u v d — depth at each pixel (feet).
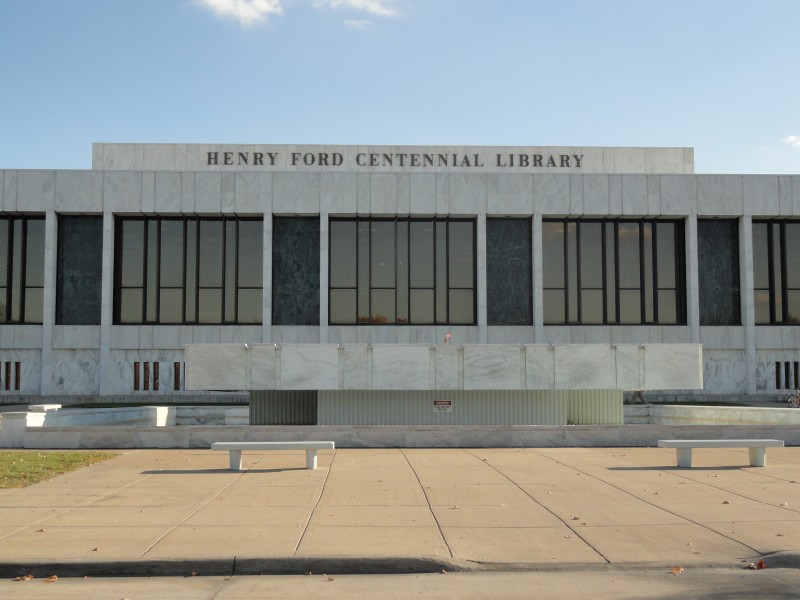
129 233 129.18
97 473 49.90
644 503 39.93
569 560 29.84
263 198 126.52
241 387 70.74
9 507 38.73
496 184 127.95
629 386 71.31
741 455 58.90
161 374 126.11
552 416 74.13
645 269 131.64
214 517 36.45
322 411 73.56
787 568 29.76
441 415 73.67
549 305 130.21
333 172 127.24
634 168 142.82
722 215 130.11
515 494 42.39
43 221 129.08
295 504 39.58
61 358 126.31
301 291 128.98
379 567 29.43
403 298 129.49
